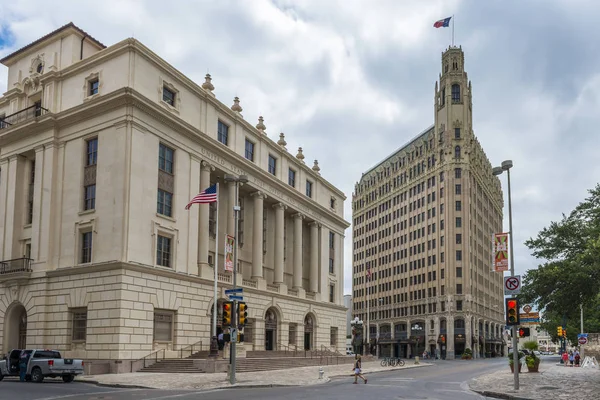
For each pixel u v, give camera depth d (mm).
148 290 40844
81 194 42594
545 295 34406
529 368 41281
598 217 35625
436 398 22234
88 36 48312
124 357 38156
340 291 74375
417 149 124438
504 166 28672
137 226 40750
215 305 42281
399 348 122375
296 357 52688
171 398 21734
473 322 109500
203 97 49500
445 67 120500
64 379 31906
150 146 42781
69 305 40938
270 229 60375
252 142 57125
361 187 148500
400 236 127562
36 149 45344
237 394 23688
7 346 43562
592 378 33688
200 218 47875
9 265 44844
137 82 42469
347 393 24266
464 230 110625
